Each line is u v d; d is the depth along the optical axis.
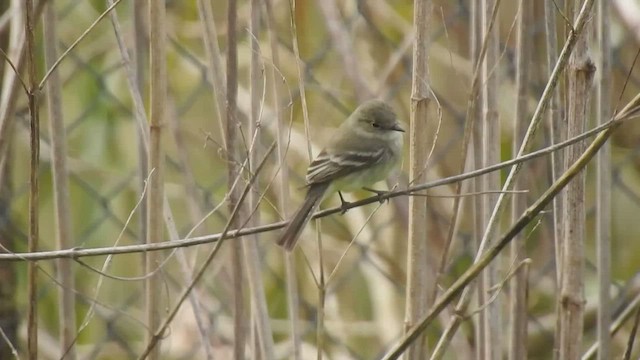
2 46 10.16
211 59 8.80
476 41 9.13
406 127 12.43
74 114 12.30
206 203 11.55
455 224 8.73
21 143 12.05
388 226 12.77
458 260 12.26
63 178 8.90
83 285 11.82
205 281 11.47
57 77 8.83
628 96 13.34
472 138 9.34
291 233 8.56
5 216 10.66
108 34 12.19
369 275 12.70
